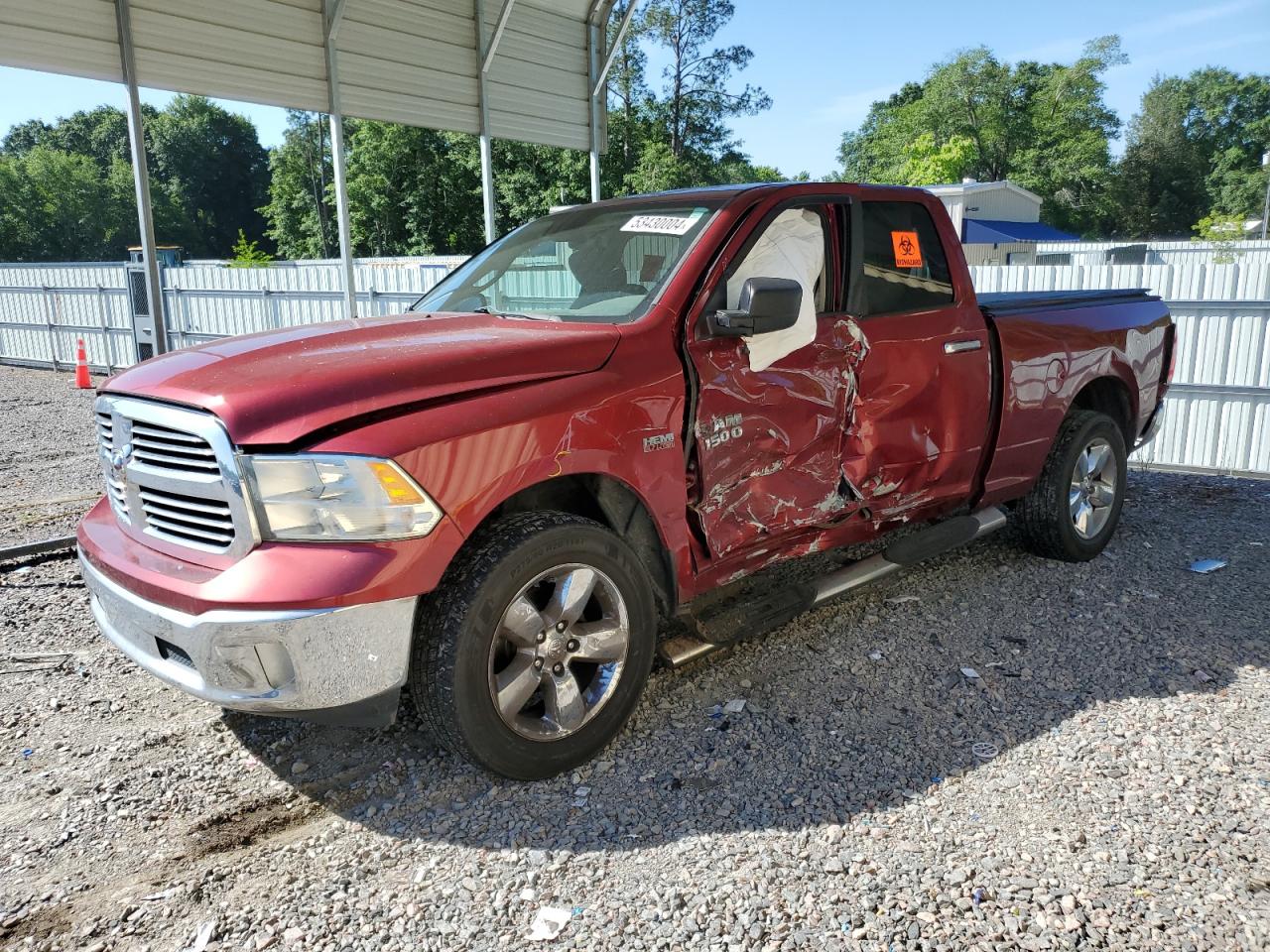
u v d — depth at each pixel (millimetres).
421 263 25453
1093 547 5375
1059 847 2740
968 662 4051
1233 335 8812
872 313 4105
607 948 2375
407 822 2963
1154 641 4246
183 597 2732
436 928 2469
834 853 2736
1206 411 9031
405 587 2736
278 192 74125
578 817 2957
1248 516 6543
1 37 6863
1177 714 3547
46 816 3012
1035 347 4809
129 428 3102
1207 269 8945
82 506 7375
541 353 3129
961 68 76750
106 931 2479
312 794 3135
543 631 3078
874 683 3861
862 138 98688
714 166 60875
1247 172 91750
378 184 61750
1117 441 5395
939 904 2502
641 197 4297
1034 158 77250
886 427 4121
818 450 3863
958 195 41969
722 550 3588
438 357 3014
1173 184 95062
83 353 16359
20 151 110062
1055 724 3490
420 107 10344
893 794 3039
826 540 4078
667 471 3332
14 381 17406
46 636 4512
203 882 2680
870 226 4164
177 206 95375
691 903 2533
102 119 107312
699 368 3426
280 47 8836
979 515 4980
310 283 16891
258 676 2695
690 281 3510
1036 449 4949
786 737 3428
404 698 3775
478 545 2955
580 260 3953
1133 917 2441
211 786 3188
